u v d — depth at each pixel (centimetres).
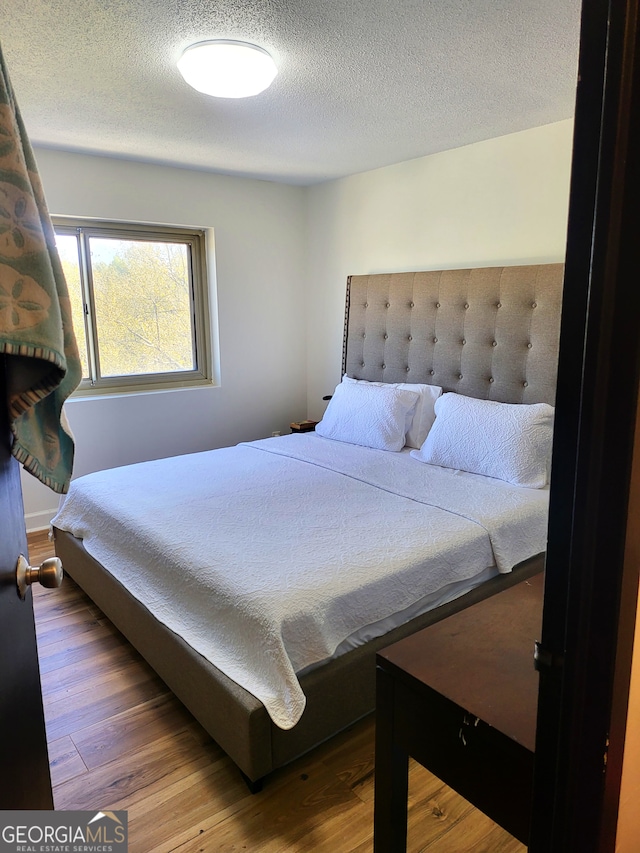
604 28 54
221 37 184
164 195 363
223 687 161
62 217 336
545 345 286
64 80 219
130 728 188
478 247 321
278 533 206
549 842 72
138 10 167
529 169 290
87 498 260
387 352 368
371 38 187
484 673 96
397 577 182
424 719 95
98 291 363
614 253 55
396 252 369
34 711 96
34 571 93
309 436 366
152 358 393
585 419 60
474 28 181
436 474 277
